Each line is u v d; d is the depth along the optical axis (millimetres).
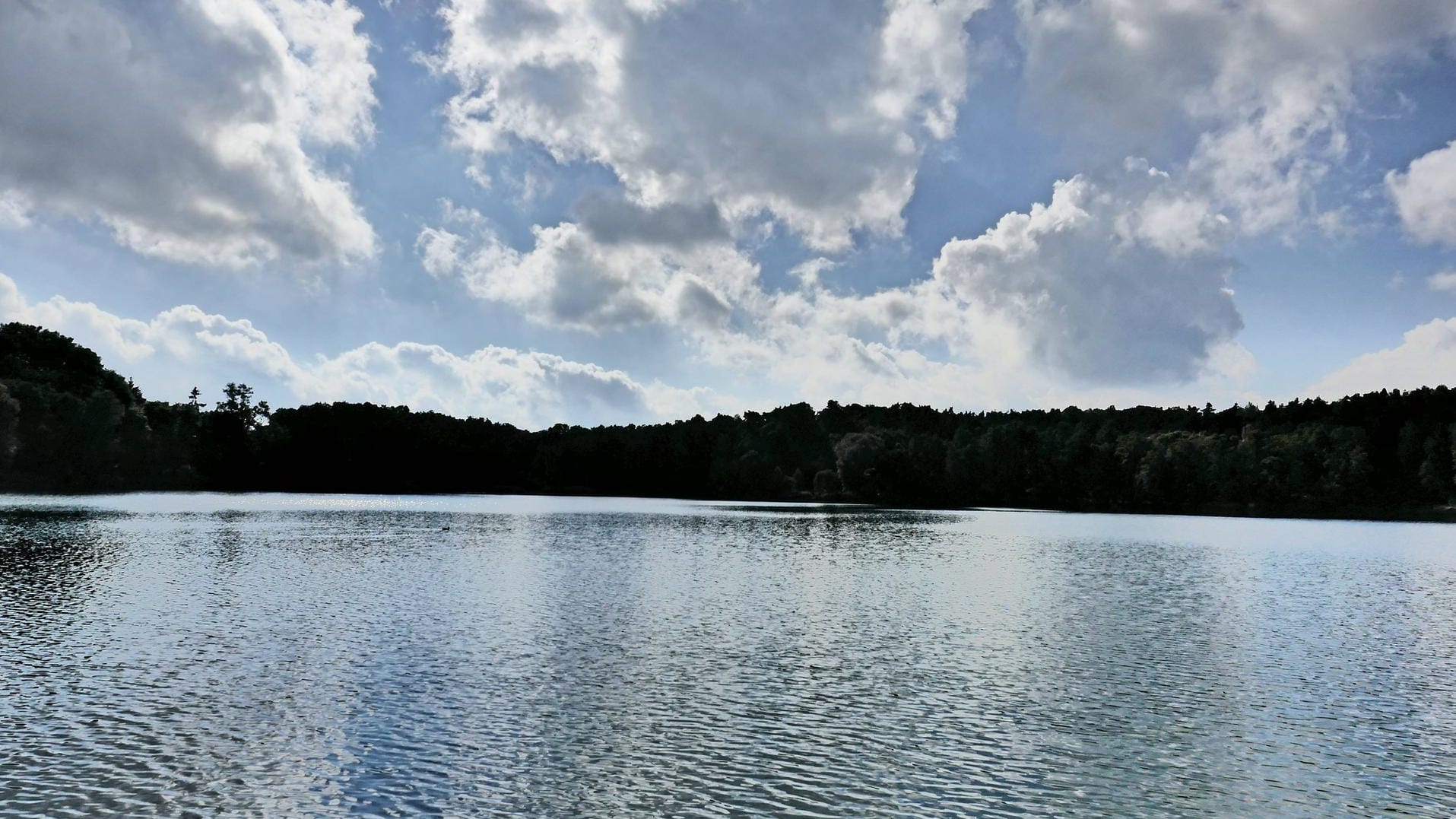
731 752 25953
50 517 110750
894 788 23594
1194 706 31375
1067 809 22516
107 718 27766
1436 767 25703
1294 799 23375
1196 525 152875
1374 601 58250
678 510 173375
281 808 21641
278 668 34312
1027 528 136250
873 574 68625
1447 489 195375
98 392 193750
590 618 46281
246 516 123938
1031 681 34531
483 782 23438
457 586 57469
